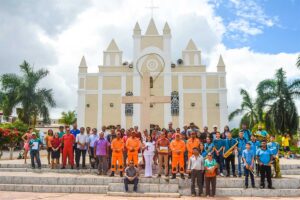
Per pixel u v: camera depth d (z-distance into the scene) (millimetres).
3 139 18656
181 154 11609
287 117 28375
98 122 31016
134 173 10766
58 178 11516
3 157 20828
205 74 31672
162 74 31891
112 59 32719
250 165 11109
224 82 31438
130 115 31016
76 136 13703
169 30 32906
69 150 13492
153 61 32250
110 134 13820
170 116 30891
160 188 10797
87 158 17719
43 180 11516
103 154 12547
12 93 31188
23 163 14578
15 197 9797
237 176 12289
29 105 30938
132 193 10430
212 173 10469
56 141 13711
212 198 10188
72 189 10969
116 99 31453
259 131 13000
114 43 33156
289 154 21766
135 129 13570
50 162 15258
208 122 30750
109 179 11430
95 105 31406
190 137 12266
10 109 31250
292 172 13539
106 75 31922
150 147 11977
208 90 31359
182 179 11406
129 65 32094
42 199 9469
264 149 11219
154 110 31062
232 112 38375
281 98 29000
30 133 15344
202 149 11969
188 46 32969
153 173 13102
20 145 28297
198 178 10648
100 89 31672
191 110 31062
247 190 10766
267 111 29578
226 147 12328
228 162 12359
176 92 31484
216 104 31047
